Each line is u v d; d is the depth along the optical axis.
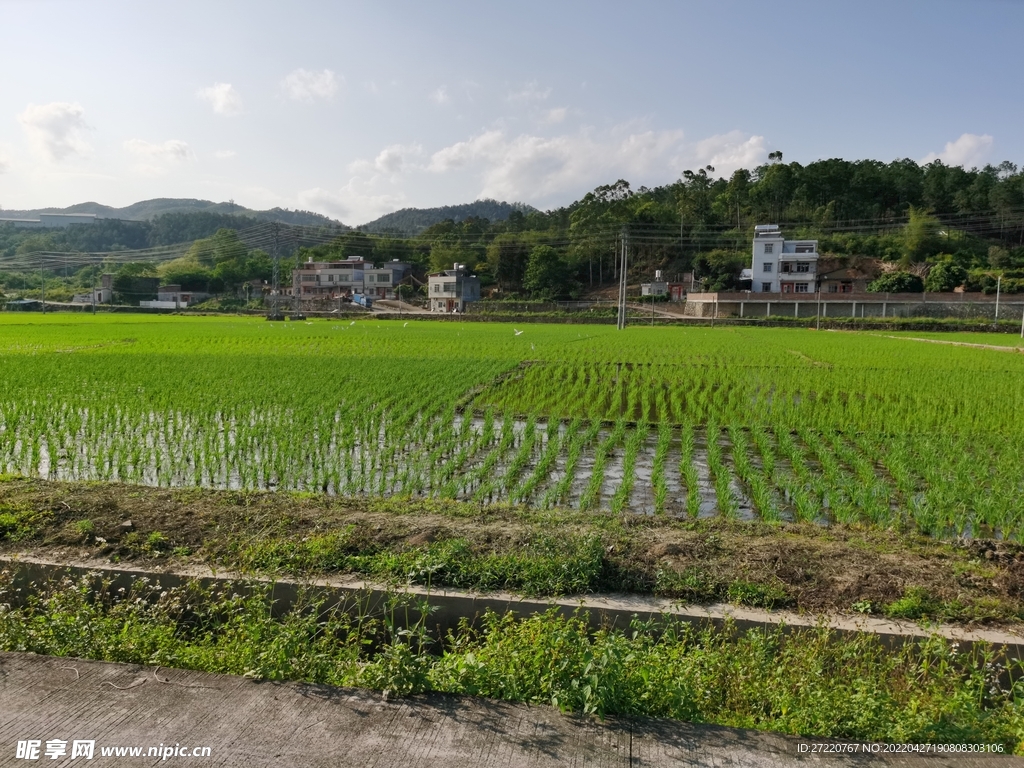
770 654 4.98
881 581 5.97
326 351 31.28
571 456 12.10
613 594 5.93
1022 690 4.42
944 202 101.62
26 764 3.20
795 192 103.00
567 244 100.75
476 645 5.10
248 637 4.92
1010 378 22.56
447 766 3.27
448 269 98.75
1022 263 78.69
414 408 16.44
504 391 20.14
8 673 4.07
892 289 71.25
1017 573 6.23
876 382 21.75
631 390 20.36
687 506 9.94
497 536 6.86
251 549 6.53
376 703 3.84
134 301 96.19
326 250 122.00
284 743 3.42
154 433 13.69
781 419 15.90
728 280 85.25
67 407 15.52
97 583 6.20
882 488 10.55
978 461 12.01
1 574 6.31
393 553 6.47
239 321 65.75
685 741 3.56
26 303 86.62
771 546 6.77
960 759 3.53
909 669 4.75
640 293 91.88
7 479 9.11
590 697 3.75
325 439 13.16
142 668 4.17
